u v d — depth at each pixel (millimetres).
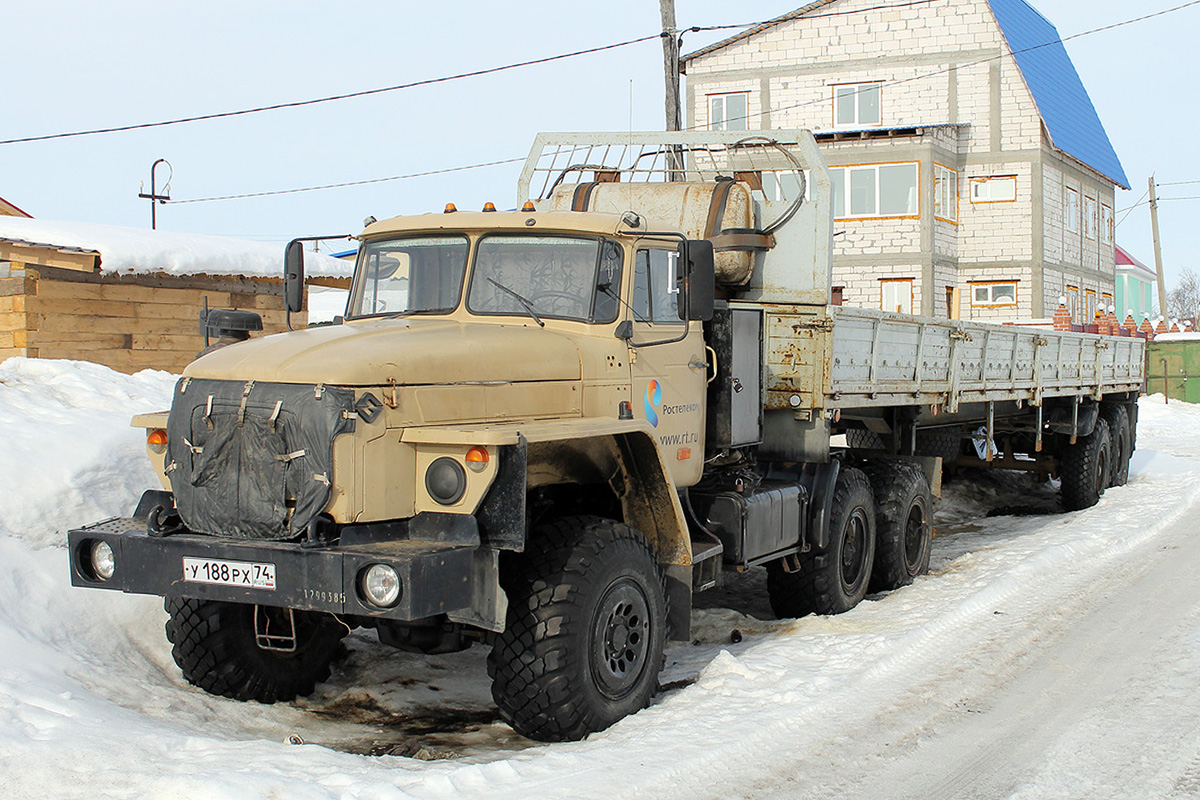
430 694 6047
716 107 32250
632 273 6137
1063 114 32781
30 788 4223
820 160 7746
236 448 4809
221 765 4426
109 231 12500
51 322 11273
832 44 31328
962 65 30641
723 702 5625
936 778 4785
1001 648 6855
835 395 7668
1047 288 31281
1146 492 14078
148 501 5262
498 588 4766
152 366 12180
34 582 6086
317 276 13789
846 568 8117
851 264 29703
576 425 5145
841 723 5441
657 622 5594
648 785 4523
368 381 4734
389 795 4195
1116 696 5902
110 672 5637
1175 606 7895
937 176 29609
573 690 5023
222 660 5562
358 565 4484
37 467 6887
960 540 11258
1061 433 12891
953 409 9719
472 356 5172
